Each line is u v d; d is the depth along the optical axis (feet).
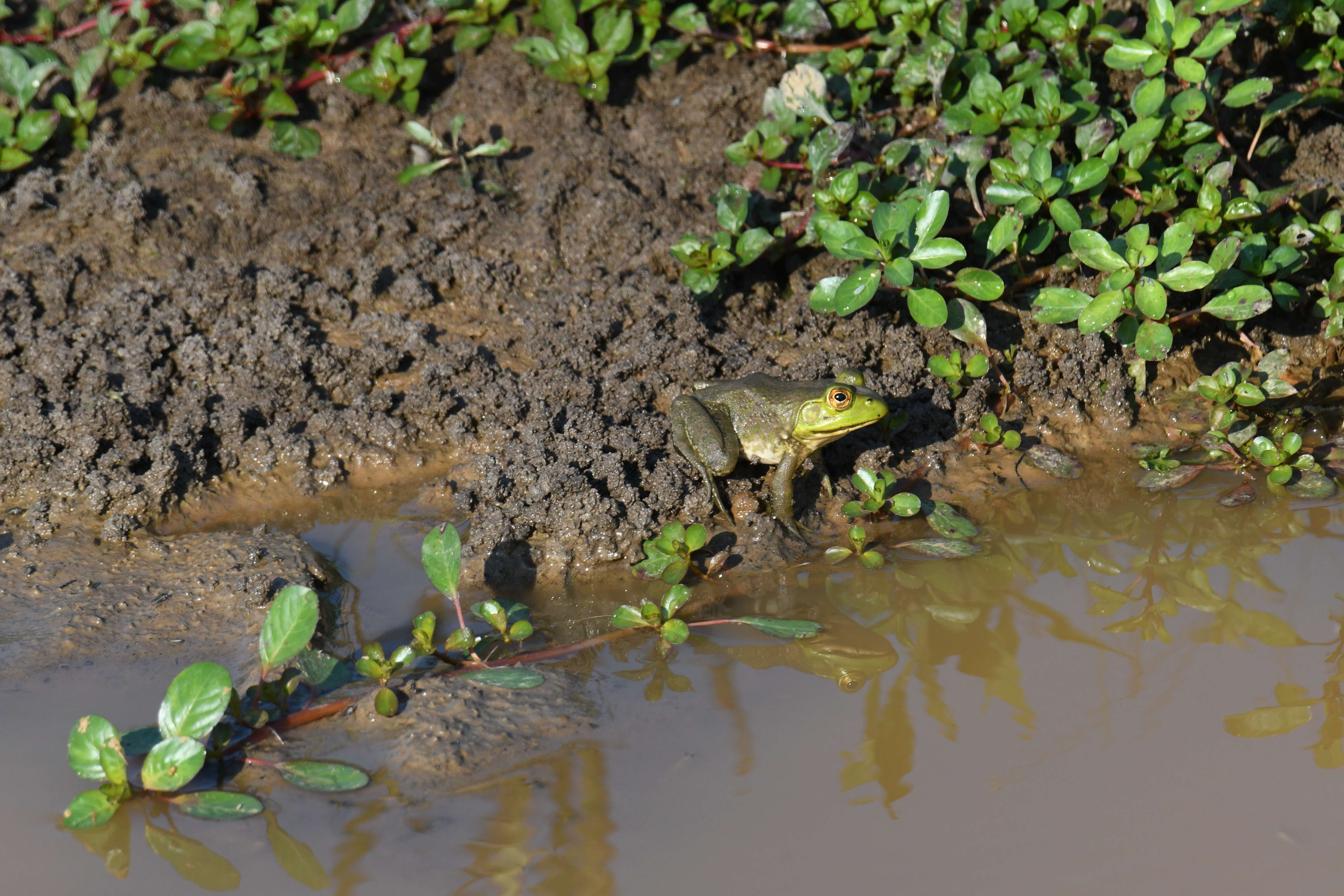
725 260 20.86
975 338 20.07
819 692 13.99
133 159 23.81
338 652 14.76
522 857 11.27
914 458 19.60
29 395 19.19
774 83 25.17
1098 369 20.80
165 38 24.71
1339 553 16.75
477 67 25.59
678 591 15.08
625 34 24.62
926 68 23.13
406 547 17.40
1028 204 20.21
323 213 23.36
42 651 14.56
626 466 18.29
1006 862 11.09
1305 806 11.75
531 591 16.42
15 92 23.95
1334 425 20.01
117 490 17.70
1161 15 21.02
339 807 11.98
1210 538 17.40
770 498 17.92
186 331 20.76
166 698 12.28
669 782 12.32
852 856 11.22
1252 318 21.50
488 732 13.03
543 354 20.65
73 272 21.43
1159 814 11.71
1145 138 20.77
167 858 11.40
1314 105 24.18
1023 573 16.74
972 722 13.30
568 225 23.07
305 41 24.95
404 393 20.38
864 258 18.99
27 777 12.41
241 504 18.43
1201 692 13.71
